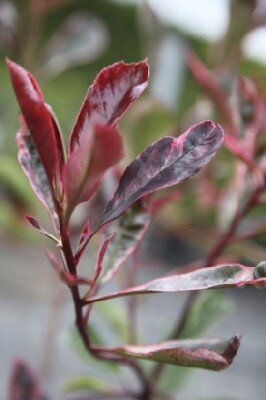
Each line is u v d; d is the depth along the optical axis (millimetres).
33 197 621
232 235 446
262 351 1249
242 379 1165
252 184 469
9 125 682
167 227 622
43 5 730
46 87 727
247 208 448
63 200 316
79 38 737
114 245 389
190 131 336
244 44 659
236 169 504
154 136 574
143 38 723
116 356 375
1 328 1152
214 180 599
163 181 333
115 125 317
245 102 476
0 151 679
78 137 317
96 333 516
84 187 300
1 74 725
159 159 336
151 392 462
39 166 353
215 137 333
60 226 317
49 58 732
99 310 552
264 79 633
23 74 296
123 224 393
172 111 635
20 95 297
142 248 671
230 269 342
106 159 278
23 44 729
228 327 1342
